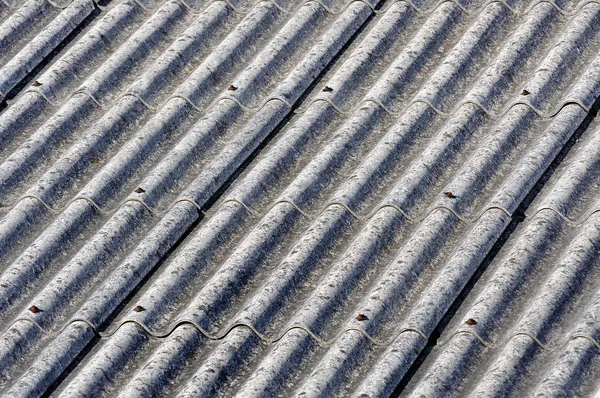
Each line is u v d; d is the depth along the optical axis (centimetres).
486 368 567
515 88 734
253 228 668
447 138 700
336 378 568
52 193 708
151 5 853
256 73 766
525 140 698
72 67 796
